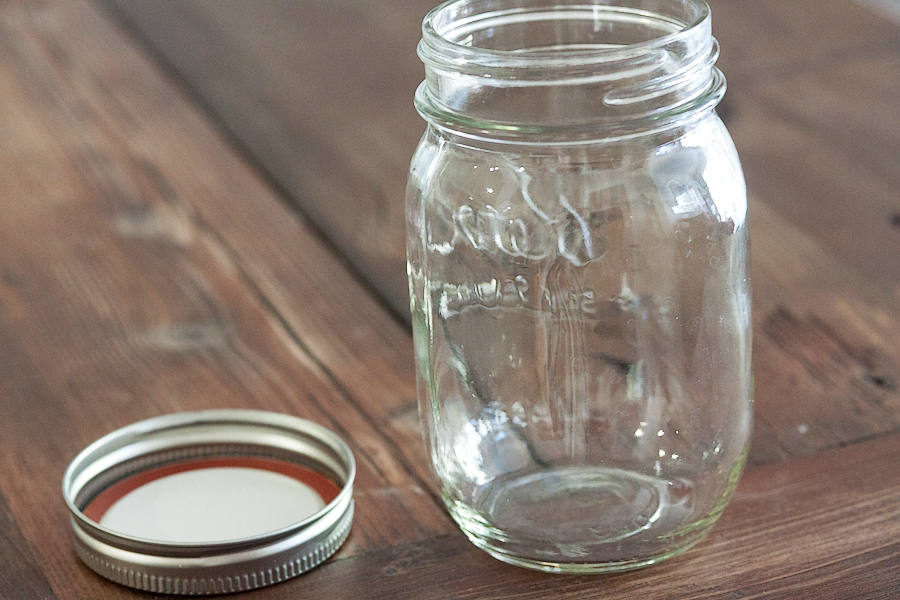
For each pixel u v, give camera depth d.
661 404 0.55
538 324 0.55
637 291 0.54
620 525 0.53
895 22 0.94
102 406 0.63
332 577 0.55
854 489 0.57
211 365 0.66
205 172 0.80
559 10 0.56
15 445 0.61
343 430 0.62
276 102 0.89
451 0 0.55
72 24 1.07
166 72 0.96
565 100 0.51
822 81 0.85
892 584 0.53
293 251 0.73
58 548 0.56
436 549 0.56
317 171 0.79
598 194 0.53
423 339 0.55
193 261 0.73
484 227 0.54
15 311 0.70
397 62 0.93
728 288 0.54
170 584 0.54
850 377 0.63
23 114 0.90
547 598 0.54
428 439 0.56
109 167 0.81
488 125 0.52
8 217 0.77
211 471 0.59
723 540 0.56
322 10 1.05
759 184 0.76
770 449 0.60
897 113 0.80
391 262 0.72
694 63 0.52
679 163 0.53
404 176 0.78
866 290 0.68
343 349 0.67
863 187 0.75
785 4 0.99
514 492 0.55
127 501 0.57
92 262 0.73
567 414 0.55
